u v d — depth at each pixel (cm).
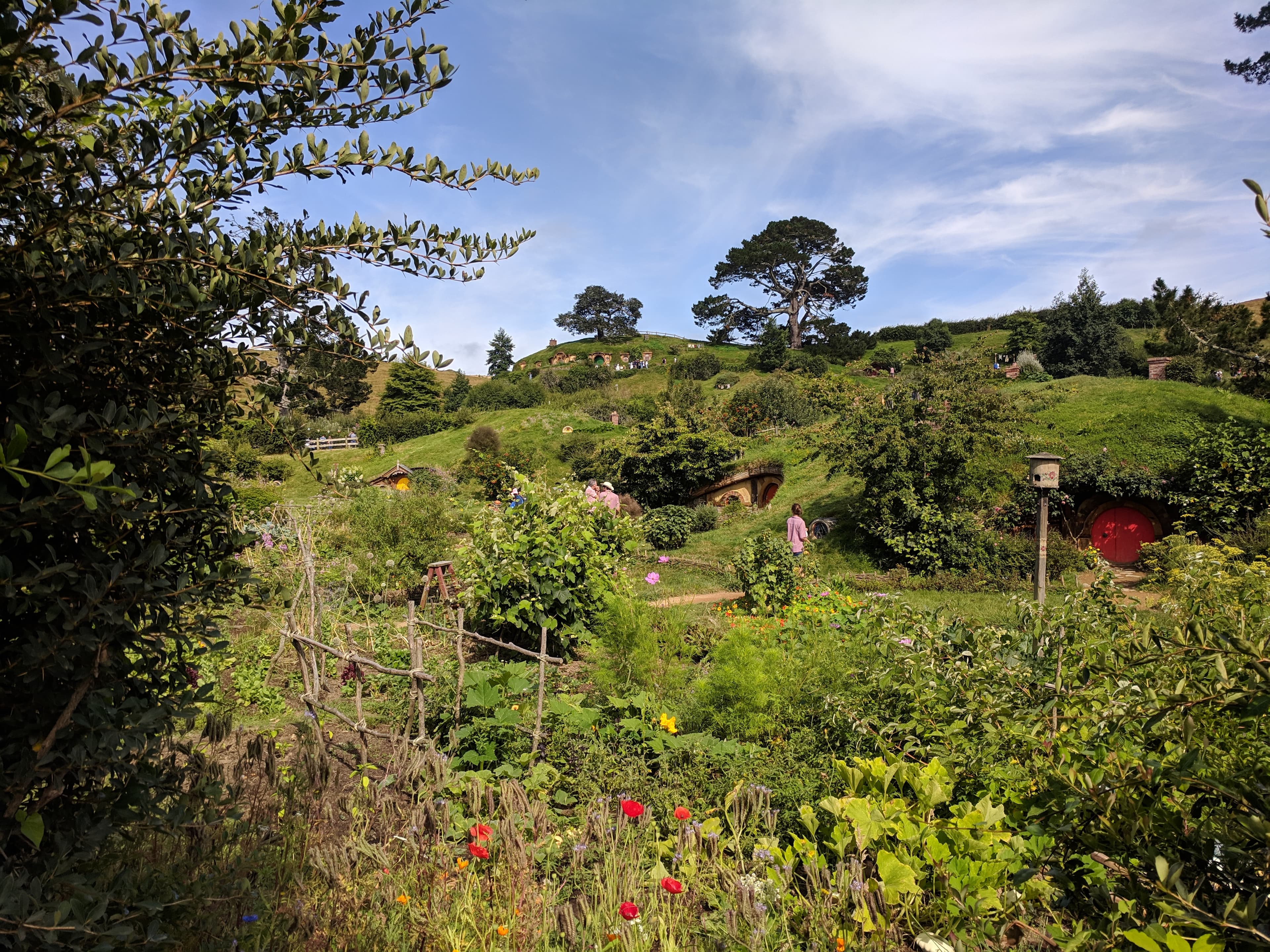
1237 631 259
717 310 7856
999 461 1530
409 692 454
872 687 397
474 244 231
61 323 163
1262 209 153
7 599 161
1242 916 177
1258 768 217
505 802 333
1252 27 2283
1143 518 1502
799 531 1277
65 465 120
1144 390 1880
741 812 334
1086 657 324
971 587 1264
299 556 815
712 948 261
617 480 2217
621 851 316
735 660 430
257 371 205
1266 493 1388
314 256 210
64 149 150
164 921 201
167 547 187
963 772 331
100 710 168
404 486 2714
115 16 151
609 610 537
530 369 7812
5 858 159
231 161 189
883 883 271
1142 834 254
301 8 172
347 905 266
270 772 354
